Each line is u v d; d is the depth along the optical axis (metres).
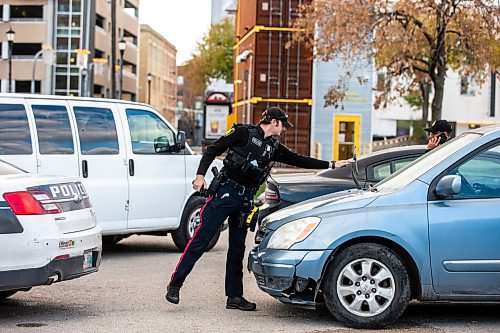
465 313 9.48
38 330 8.44
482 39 30.14
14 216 8.36
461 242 8.43
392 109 47.50
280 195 12.30
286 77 47.06
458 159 8.68
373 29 32.09
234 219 9.48
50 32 64.31
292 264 8.48
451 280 8.44
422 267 8.42
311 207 8.86
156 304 9.87
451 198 8.55
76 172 13.08
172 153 14.41
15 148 12.56
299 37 36.78
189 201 14.62
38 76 64.31
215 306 9.75
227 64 75.56
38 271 8.43
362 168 12.41
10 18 65.00
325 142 47.31
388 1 31.72
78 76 64.19
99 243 9.39
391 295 8.46
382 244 8.53
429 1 29.84
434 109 31.42
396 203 8.56
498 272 8.43
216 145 9.29
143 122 14.10
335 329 8.49
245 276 12.16
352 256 8.46
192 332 8.37
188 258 9.40
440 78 31.31
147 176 13.98
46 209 8.59
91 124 13.41
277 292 8.60
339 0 32.25
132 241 16.59
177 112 126.06
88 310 9.49
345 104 47.16
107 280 11.62
